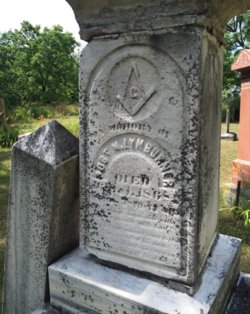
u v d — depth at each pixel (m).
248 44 15.59
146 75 1.46
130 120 1.54
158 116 1.47
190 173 1.44
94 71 1.59
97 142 1.66
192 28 1.32
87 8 1.51
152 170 1.54
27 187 1.76
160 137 1.48
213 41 1.52
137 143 1.55
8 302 1.97
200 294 1.53
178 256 1.53
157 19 1.37
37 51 25.72
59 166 1.69
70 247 1.93
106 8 1.47
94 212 1.75
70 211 1.87
